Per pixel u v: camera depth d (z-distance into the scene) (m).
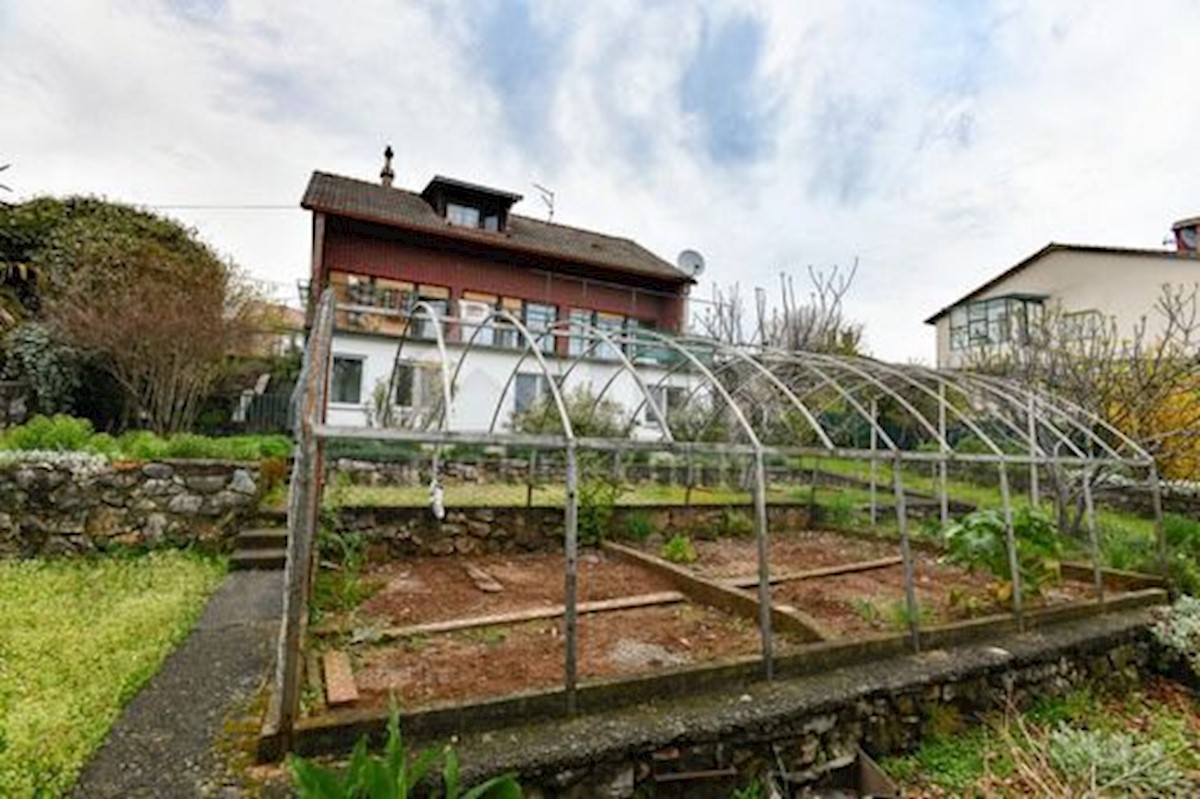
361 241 18.19
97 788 2.61
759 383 9.45
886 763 3.71
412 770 2.41
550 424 10.38
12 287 13.06
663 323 22.20
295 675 2.90
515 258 20.00
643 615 5.14
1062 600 5.63
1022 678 4.48
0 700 3.39
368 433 3.22
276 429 15.48
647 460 11.54
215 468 7.28
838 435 10.31
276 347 17.52
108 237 15.12
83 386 13.27
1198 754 4.08
